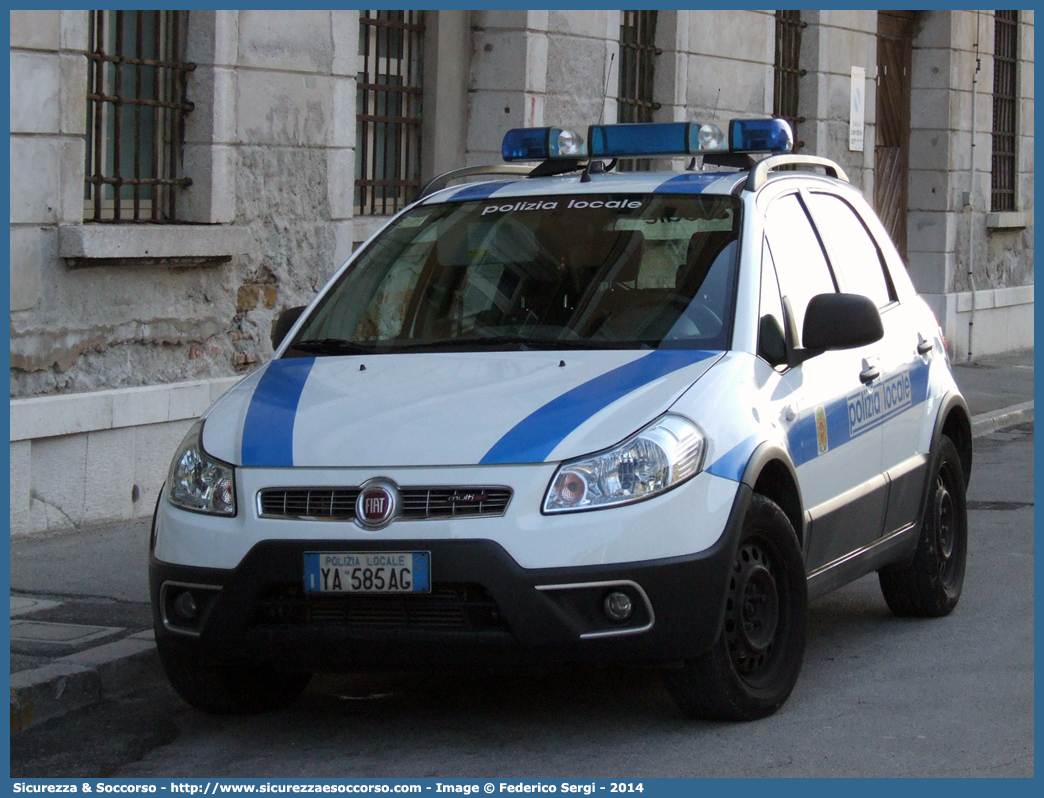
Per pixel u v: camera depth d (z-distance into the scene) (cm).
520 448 530
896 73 2125
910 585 769
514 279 652
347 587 526
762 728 580
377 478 531
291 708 630
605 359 591
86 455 945
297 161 1127
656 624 526
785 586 596
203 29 1047
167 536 567
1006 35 2312
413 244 696
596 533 520
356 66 1176
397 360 615
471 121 1380
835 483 655
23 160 894
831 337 616
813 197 730
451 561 518
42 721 607
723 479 549
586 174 712
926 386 776
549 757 550
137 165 1022
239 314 1084
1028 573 898
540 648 519
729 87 1688
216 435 580
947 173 2128
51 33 905
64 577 811
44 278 915
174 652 568
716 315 612
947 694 635
